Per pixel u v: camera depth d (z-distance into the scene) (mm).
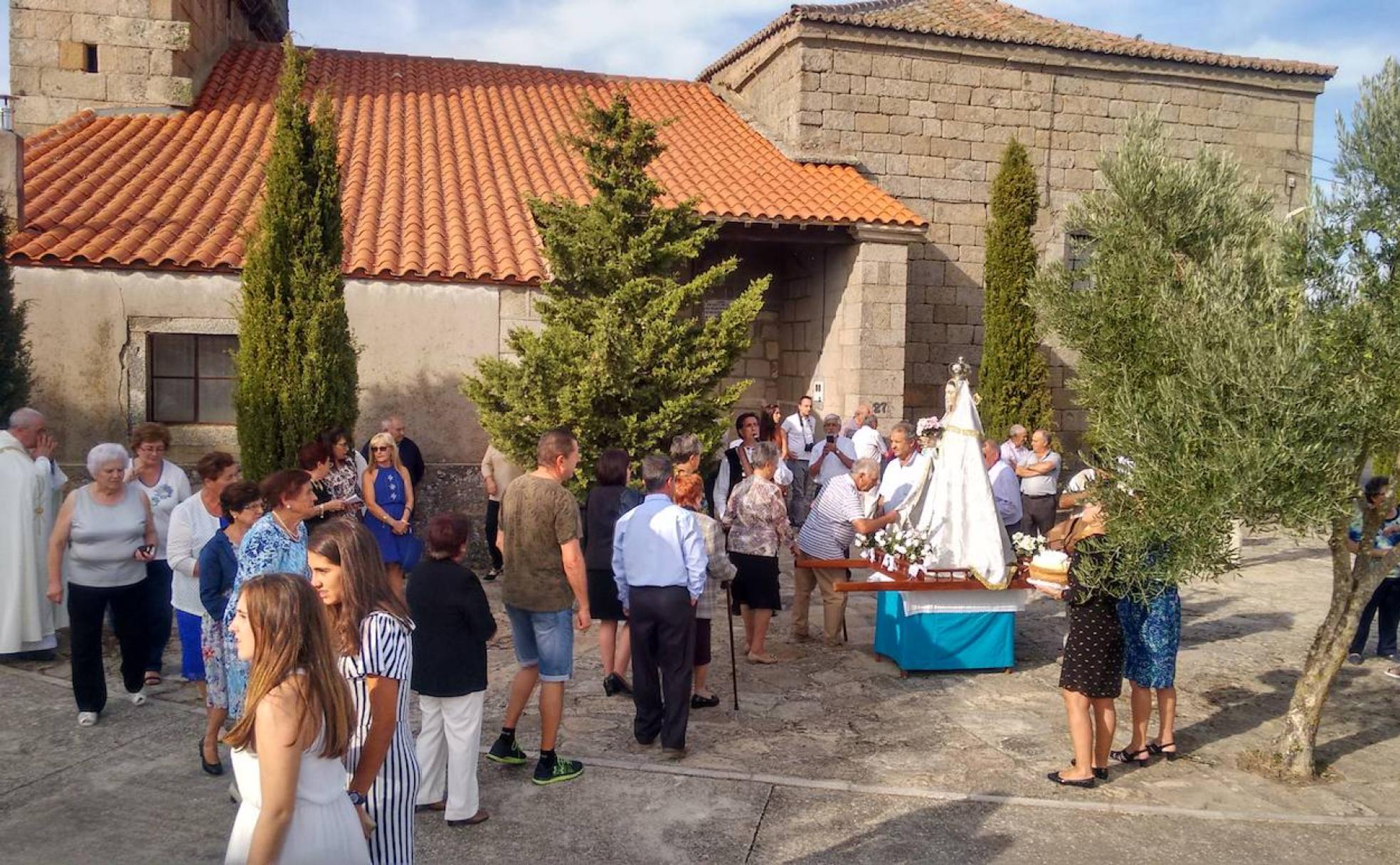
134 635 6918
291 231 9508
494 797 5703
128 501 6812
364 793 3592
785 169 15828
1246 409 5305
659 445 9453
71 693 7258
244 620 3189
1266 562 13461
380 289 11758
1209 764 6500
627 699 7449
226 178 13492
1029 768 6309
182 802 5543
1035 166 17469
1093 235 6711
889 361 14602
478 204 13742
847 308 14898
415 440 11867
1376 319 5203
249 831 3139
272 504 5098
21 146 11219
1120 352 6172
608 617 7453
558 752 6383
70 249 11086
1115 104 17750
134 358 11289
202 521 6387
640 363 9406
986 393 15484
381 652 3631
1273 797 5992
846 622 9695
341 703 3152
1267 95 18406
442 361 11906
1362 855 5285
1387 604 8969
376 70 18578
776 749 6531
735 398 9797
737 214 13891
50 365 11164
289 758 2982
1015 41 17016
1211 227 6227
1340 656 6238
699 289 9852
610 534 7414
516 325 12016
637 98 18984
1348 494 5301
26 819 5316
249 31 20000
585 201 13914
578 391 9203
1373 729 7262
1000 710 7395
